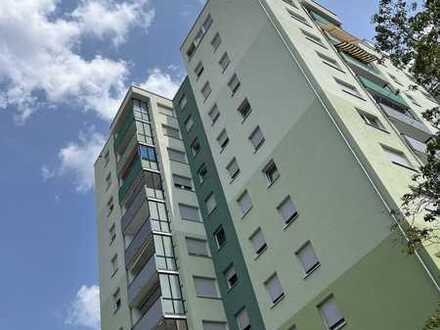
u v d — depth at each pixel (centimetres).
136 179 3409
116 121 4106
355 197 2117
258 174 2700
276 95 2778
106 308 3331
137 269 3244
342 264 2061
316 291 2128
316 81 2564
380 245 1938
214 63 3494
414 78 1602
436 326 1425
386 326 1816
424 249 1808
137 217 3291
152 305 2664
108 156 4241
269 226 2511
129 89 3981
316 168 2352
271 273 2405
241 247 2666
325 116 2412
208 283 2777
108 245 3662
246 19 3294
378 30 1647
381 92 3020
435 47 1498
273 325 2278
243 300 2531
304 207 2341
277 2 3278
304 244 2275
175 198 3194
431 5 1515
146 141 3603
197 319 2556
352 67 3112
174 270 2808
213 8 3688
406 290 1797
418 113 3219
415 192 1611
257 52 3070
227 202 2886
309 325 2098
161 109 3919
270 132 2719
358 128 2369
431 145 1509
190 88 3753
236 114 3070
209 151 3275
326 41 3197
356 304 1944
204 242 2997
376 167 2128
